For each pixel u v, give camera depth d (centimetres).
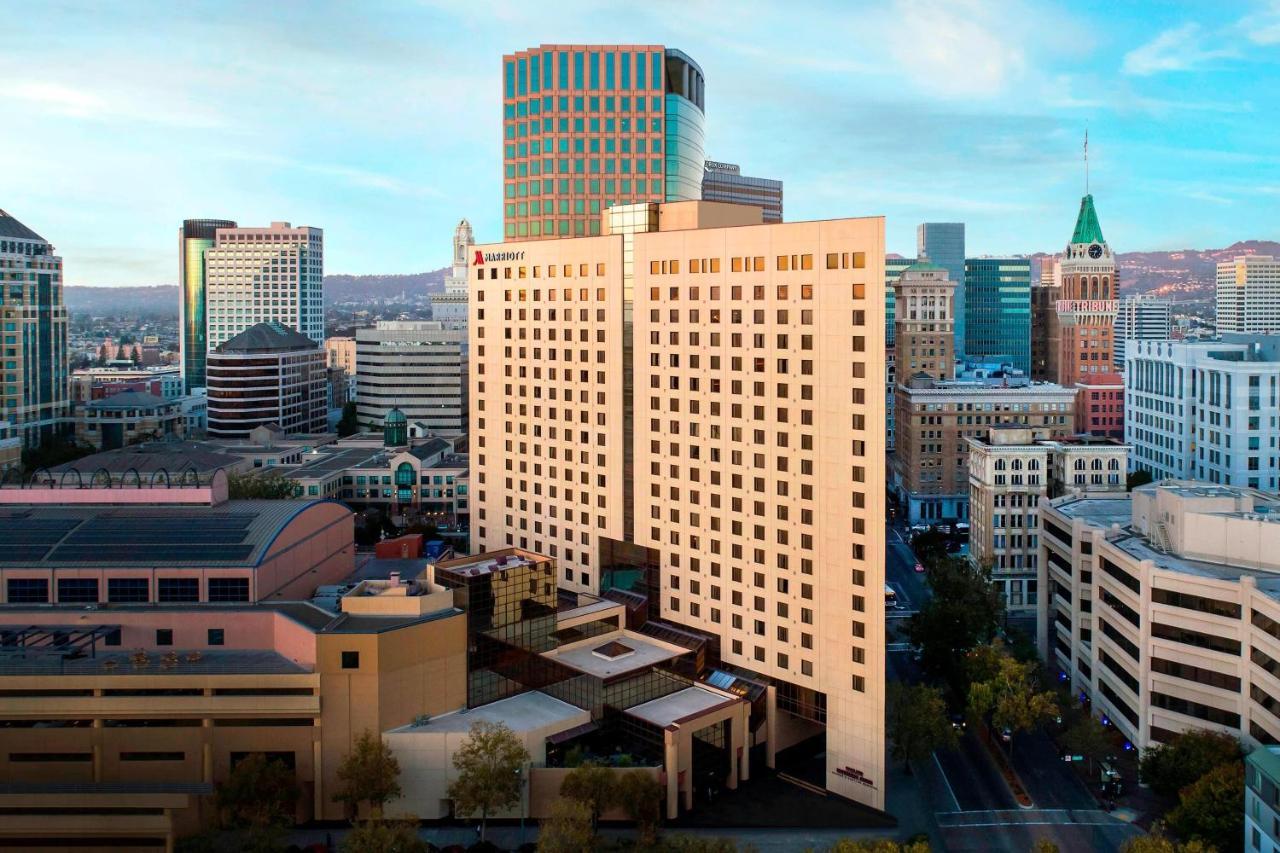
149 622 11869
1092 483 19588
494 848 10619
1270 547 12044
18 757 11062
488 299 18038
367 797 10631
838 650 12062
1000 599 16188
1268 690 10844
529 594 13075
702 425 13900
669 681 12925
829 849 10369
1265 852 9156
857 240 11575
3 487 14575
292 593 13650
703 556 14025
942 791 12194
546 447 16988
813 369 12188
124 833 10750
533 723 11744
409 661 11475
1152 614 12225
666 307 14362
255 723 11156
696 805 11881
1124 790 12088
